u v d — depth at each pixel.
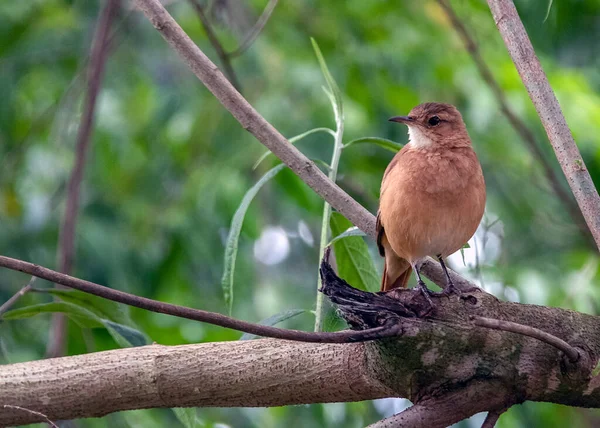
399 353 5.75
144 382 6.10
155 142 12.94
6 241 12.12
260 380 6.12
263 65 12.52
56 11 13.51
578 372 5.83
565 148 6.32
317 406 12.40
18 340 11.74
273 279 13.90
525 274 11.97
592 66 12.87
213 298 12.44
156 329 11.92
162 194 12.67
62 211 12.47
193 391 6.14
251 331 5.41
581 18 12.55
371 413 12.51
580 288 11.79
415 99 12.95
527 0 11.09
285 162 7.22
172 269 12.23
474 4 12.96
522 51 6.53
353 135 11.90
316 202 11.67
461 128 8.59
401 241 8.32
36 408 6.06
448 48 12.91
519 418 12.11
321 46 12.92
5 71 13.10
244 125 7.22
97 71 11.02
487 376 5.84
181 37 7.14
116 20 13.34
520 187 13.09
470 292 6.02
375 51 12.74
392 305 5.75
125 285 12.04
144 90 13.26
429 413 5.82
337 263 8.12
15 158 12.53
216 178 12.15
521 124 10.93
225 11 12.64
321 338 5.50
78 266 11.95
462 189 8.13
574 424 13.51
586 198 6.22
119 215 12.42
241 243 12.77
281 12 13.16
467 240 8.41
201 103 12.91
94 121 11.93
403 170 8.25
